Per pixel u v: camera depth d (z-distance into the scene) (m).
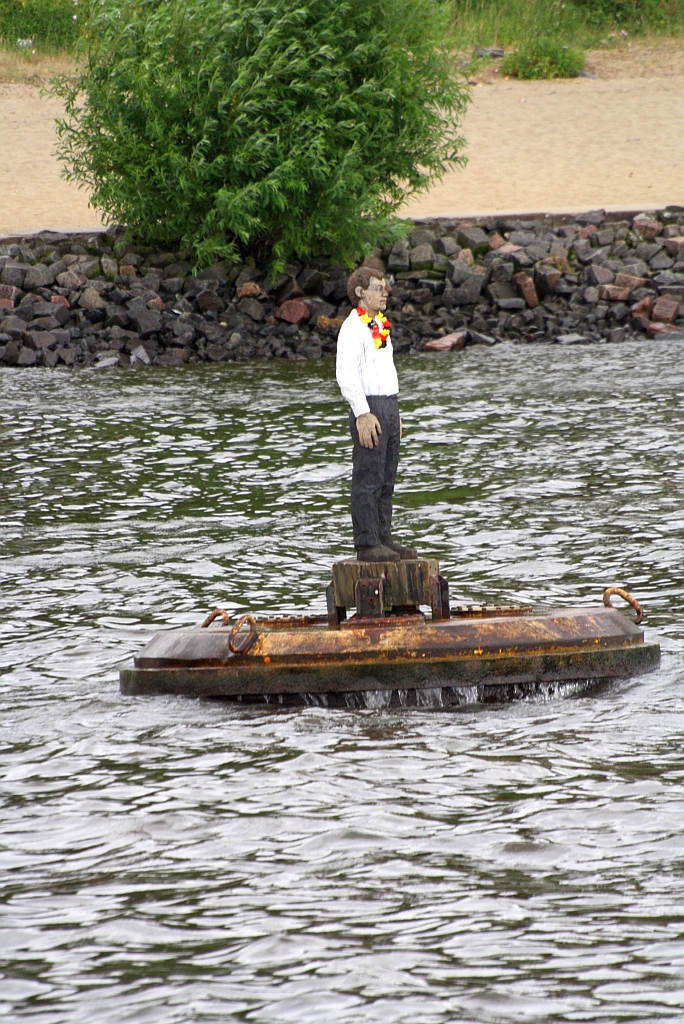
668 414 68.25
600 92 161.50
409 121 99.50
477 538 46.75
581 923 21.17
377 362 32.97
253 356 91.75
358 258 103.38
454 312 98.12
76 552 45.88
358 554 33.06
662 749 27.95
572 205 117.69
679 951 20.31
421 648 30.95
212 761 27.81
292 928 21.22
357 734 29.19
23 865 23.48
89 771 27.44
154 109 95.88
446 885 22.44
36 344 89.31
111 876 23.03
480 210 116.19
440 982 19.66
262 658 31.23
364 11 97.81
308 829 24.59
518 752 27.97
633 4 186.25
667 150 138.38
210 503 52.94
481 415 69.56
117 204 101.12
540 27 178.12
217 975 19.95
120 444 64.00
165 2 98.31
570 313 98.31
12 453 62.25
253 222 94.56
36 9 164.88
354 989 19.52
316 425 67.88
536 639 31.42
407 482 55.69
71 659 34.81
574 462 58.38
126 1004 19.28
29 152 134.12
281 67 95.19
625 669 32.03
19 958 20.55
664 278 100.81
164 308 95.38
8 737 29.38
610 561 43.31
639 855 23.31
